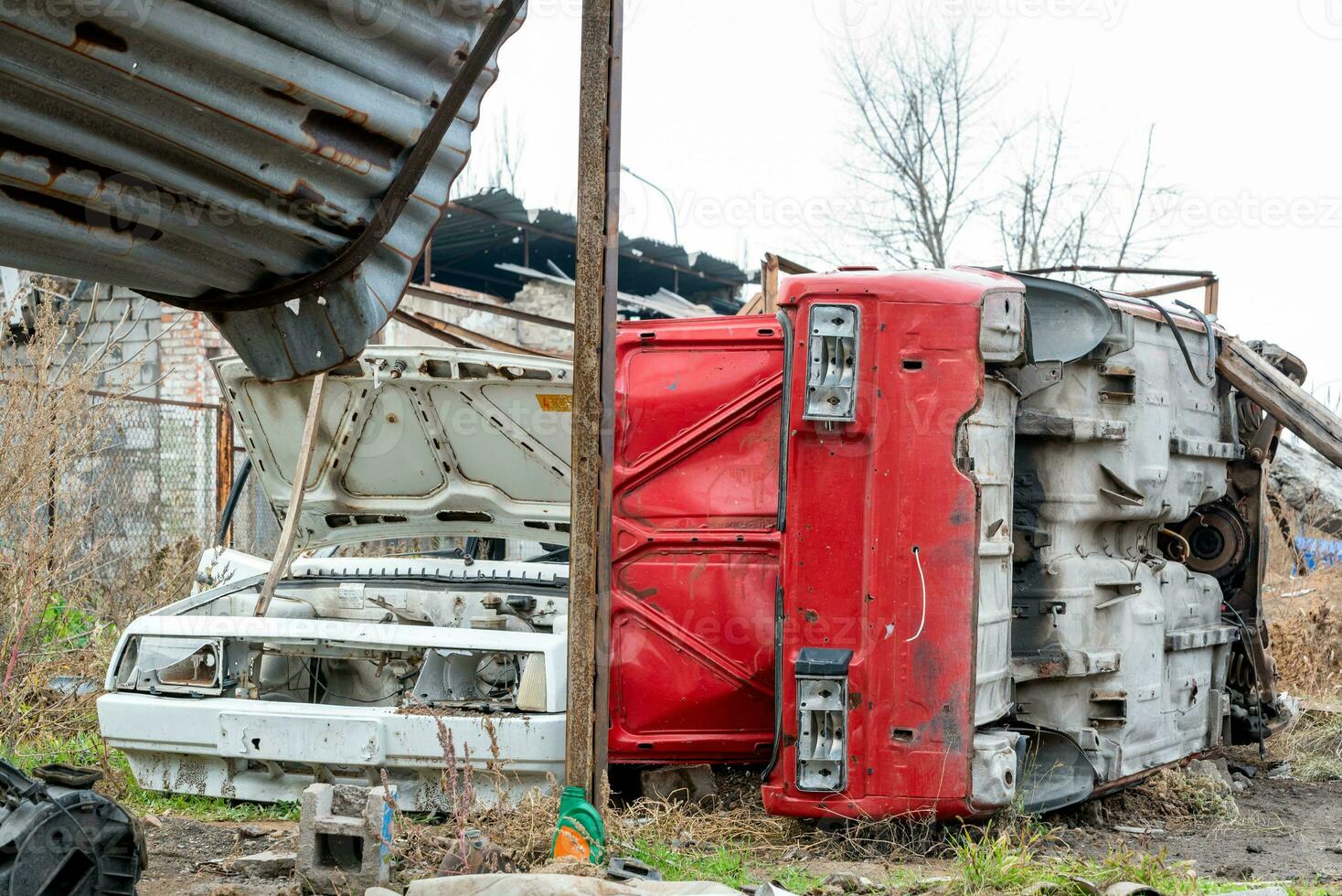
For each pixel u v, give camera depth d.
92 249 3.42
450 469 6.56
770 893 4.04
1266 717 7.86
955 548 5.05
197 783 5.67
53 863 3.51
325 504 6.76
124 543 10.66
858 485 5.14
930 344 5.10
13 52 2.90
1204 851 5.46
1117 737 5.95
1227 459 7.29
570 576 4.99
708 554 5.97
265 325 3.99
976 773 5.03
